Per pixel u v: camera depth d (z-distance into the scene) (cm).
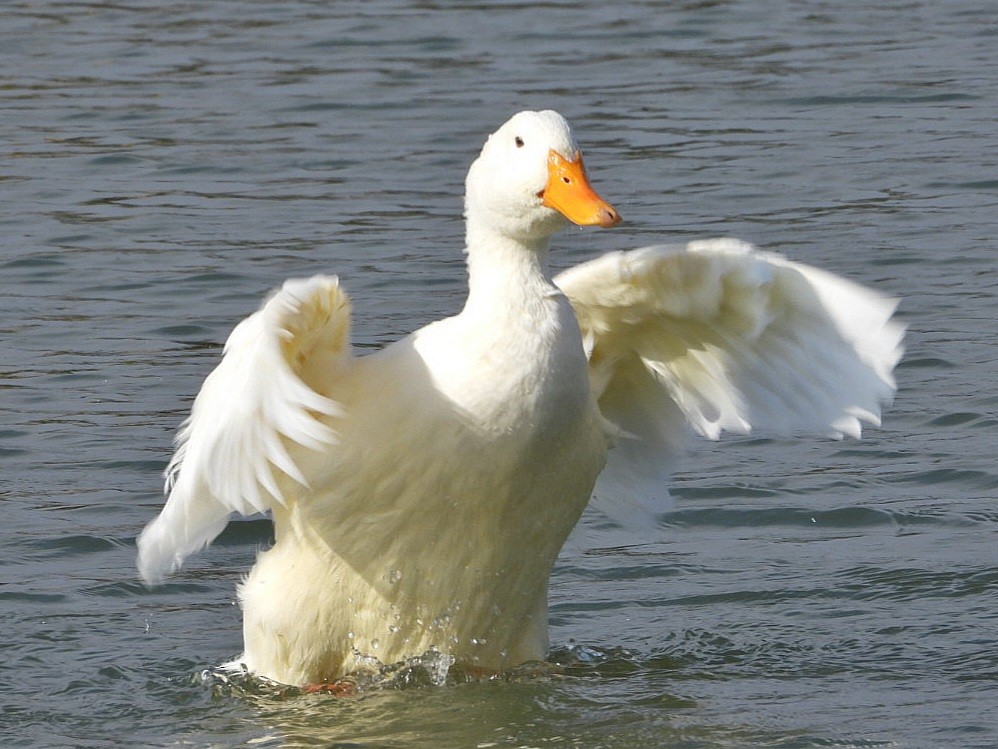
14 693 1082
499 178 980
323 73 2859
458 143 2448
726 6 3378
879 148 2417
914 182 2256
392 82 2792
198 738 1002
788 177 2288
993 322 1783
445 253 2005
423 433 986
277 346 900
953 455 1492
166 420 1559
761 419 1131
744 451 1541
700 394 1148
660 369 1143
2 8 3384
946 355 1703
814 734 977
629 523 1208
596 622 1201
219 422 903
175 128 2541
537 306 989
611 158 2375
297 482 1017
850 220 2108
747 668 1108
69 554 1316
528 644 1097
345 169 2342
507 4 3397
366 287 1888
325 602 1048
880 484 1445
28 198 2217
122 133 2514
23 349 1723
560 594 1259
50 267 1964
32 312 1828
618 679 1090
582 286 1061
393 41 3083
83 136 2500
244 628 1085
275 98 2703
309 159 2388
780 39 3100
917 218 2114
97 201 2209
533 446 993
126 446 1506
